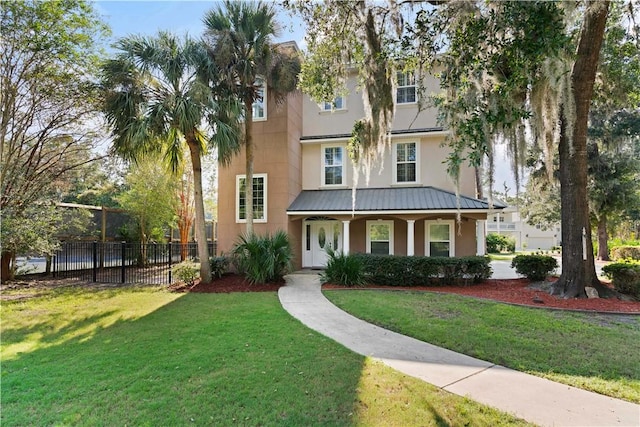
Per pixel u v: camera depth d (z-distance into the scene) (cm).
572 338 533
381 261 1040
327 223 1451
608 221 2123
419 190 1321
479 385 381
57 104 1092
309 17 575
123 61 912
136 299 868
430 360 455
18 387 374
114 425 304
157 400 345
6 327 620
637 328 585
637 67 841
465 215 1210
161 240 1717
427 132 1323
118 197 1659
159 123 926
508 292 905
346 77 678
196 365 432
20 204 1083
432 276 1020
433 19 477
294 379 392
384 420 311
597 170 1830
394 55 559
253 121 1355
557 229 3738
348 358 458
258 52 1058
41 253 1136
